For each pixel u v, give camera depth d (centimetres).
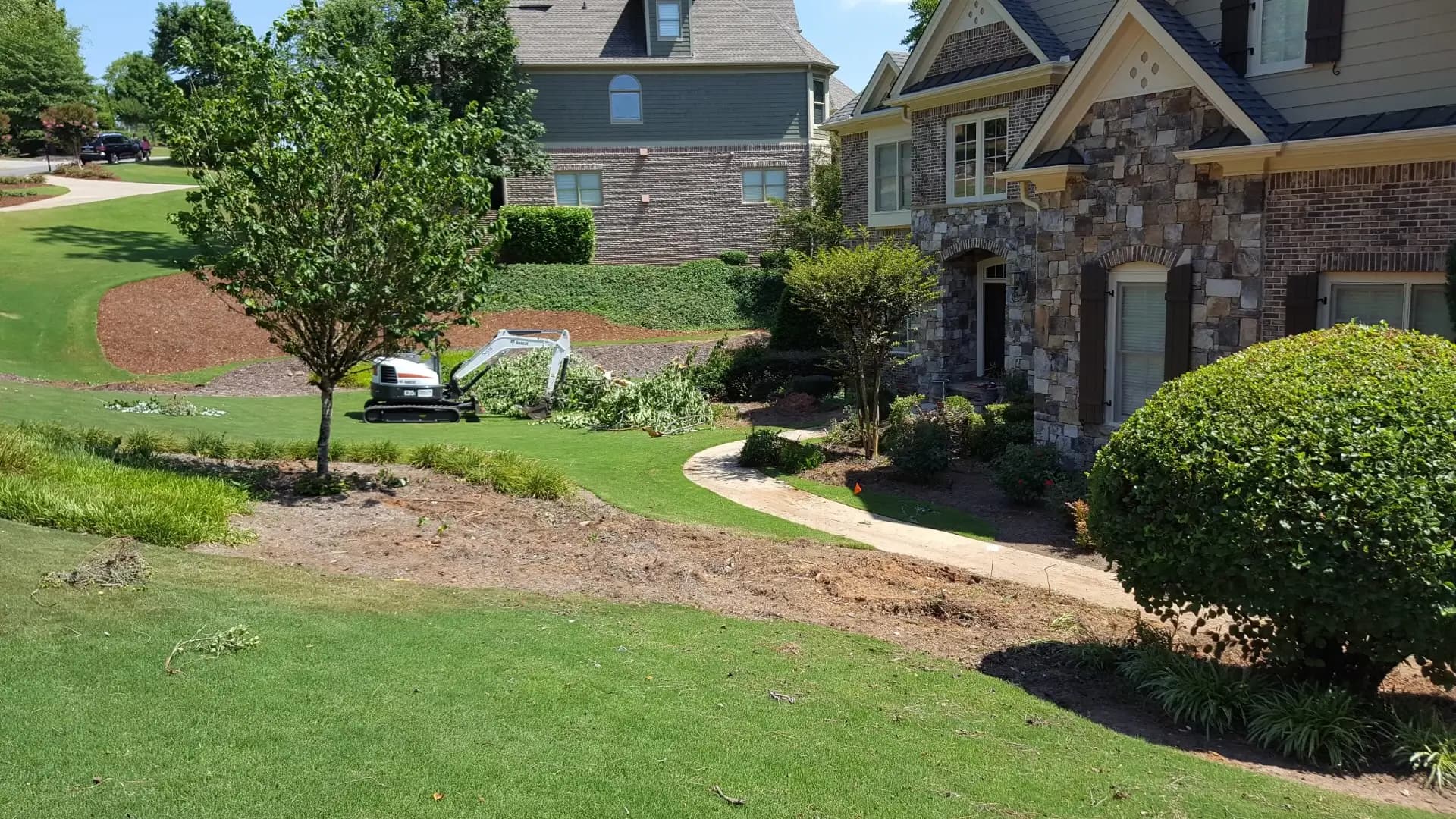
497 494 1134
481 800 431
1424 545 546
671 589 830
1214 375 668
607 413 1998
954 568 984
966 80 1847
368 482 1126
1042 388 1456
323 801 418
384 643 607
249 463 1177
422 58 3288
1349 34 1110
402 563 830
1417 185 1036
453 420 2011
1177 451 630
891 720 571
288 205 976
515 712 524
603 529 1016
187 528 799
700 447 1738
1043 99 1731
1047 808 475
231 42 1026
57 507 784
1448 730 591
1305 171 1120
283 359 2603
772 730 536
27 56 5603
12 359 2239
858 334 1582
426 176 993
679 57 3684
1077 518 1131
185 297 2864
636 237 3766
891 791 477
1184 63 1190
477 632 650
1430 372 613
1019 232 1814
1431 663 601
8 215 3475
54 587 628
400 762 457
